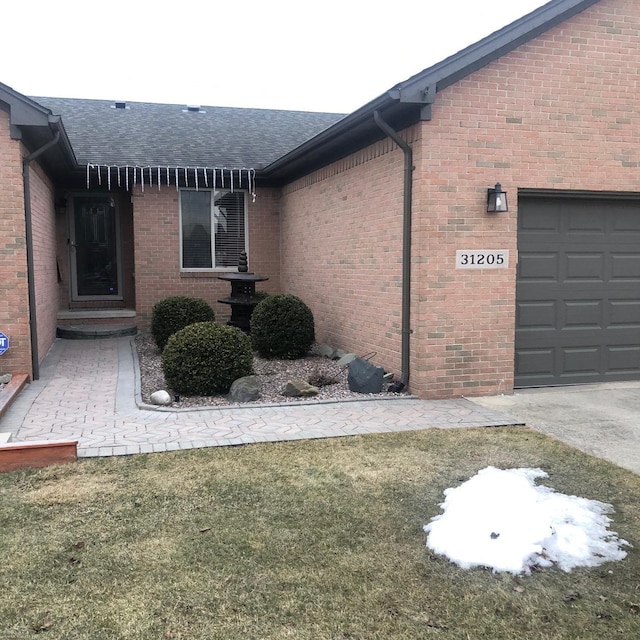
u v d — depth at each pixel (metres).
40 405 6.66
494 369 7.17
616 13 7.14
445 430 5.80
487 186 6.94
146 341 11.68
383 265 7.96
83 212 13.52
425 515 3.94
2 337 7.64
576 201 7.51
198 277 12.97
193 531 3.71
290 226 12.45
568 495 4.25
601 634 2.77
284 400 6.97
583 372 7.76
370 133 8.11
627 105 7.28
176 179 12.16
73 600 2.99
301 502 4.13
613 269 7.72
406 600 3.03
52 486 4.36
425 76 6.48
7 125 7.52
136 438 5.46
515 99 6.92
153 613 2.90
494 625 2.84
